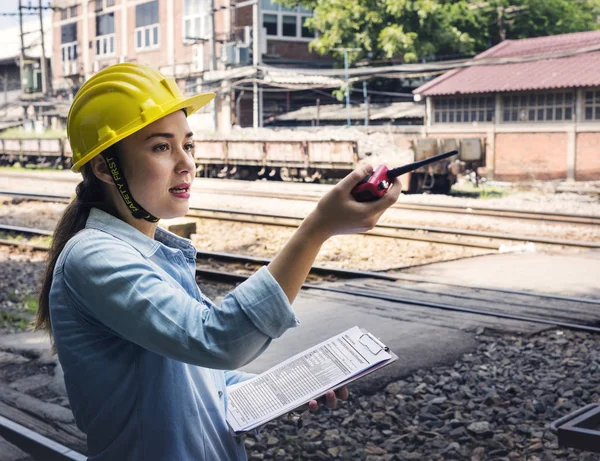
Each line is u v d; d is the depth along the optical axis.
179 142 1.69
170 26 40.94
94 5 46.69
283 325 1.52
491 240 13.11
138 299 1.53
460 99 28.12
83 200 1.76
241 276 10.28
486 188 23.98
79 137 1.67
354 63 36.25
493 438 4.81
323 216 1.53
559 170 25.66
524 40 31.03
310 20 36.09
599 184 24.25
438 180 22.17
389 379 5.97
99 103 1.64
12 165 39.88
